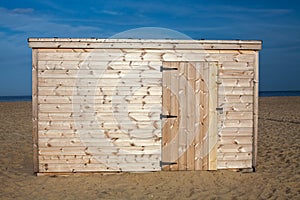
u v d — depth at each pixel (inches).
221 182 268.4
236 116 297.4
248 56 297.4
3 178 281.3
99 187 256.5
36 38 278.7
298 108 1013.2
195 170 295.3
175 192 244.7
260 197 234.2
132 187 256.4
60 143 286.8
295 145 415.8
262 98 1744.6
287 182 267.7
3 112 898.1
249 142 299.4
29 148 410.3
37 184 264.4
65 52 285.3
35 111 284.4
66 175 287.4
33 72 283.3
